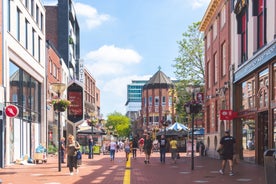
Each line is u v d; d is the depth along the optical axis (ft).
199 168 72.54
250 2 81.61
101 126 215.92
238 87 93.71
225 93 101.60
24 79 96.37
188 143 122.42
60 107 68.59
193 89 116.37
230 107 95.91
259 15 77.92
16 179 53.93
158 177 56.70
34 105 108.99
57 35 179.63
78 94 84.53
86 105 240.12
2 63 75.97
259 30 77.97
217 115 113.50
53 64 138.00
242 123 91.15
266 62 70.03
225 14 103.91
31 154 103.04
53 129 139.85
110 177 56.75
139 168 73.41
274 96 67.82
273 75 68.08
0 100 73.46
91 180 52.80
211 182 50.16
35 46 108.78
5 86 76.84
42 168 72.49
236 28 92.17
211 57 124.26
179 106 163.84
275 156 26.03
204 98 137.49
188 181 51.44
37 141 112.16
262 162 76.59
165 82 303.48
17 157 87.81
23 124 94.48
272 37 67.15
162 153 89.86
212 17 123.54
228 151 58.95
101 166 78.89
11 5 83.25
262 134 76.84
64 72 167.43
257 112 77.25
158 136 162.40
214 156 114.32
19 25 91.25
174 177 56.59
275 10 65.98
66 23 179.83
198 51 158.61
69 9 187.52
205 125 132.57
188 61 159.53
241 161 88.94
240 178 54.34
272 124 68.33
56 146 133.80
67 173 62.69
